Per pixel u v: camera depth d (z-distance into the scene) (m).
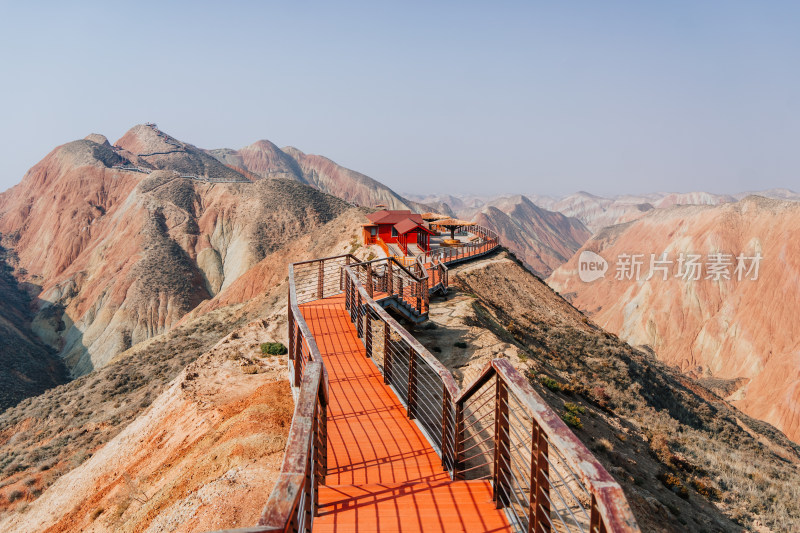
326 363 10.71
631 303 170.38
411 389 7.91
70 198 193.12
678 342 148.88
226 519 7.89
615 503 2.14
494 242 67.69
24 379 98.44
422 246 51.72
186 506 9.00
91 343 124.06
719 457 27.52
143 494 13.38
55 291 147.00
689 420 36.78
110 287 136.88
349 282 14.16
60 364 118.00
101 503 15.43
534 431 3.52
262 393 14.88
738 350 134.50
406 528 4.30
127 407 40.09
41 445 37.38
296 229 154.62
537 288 54.62
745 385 119.88
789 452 48.41
